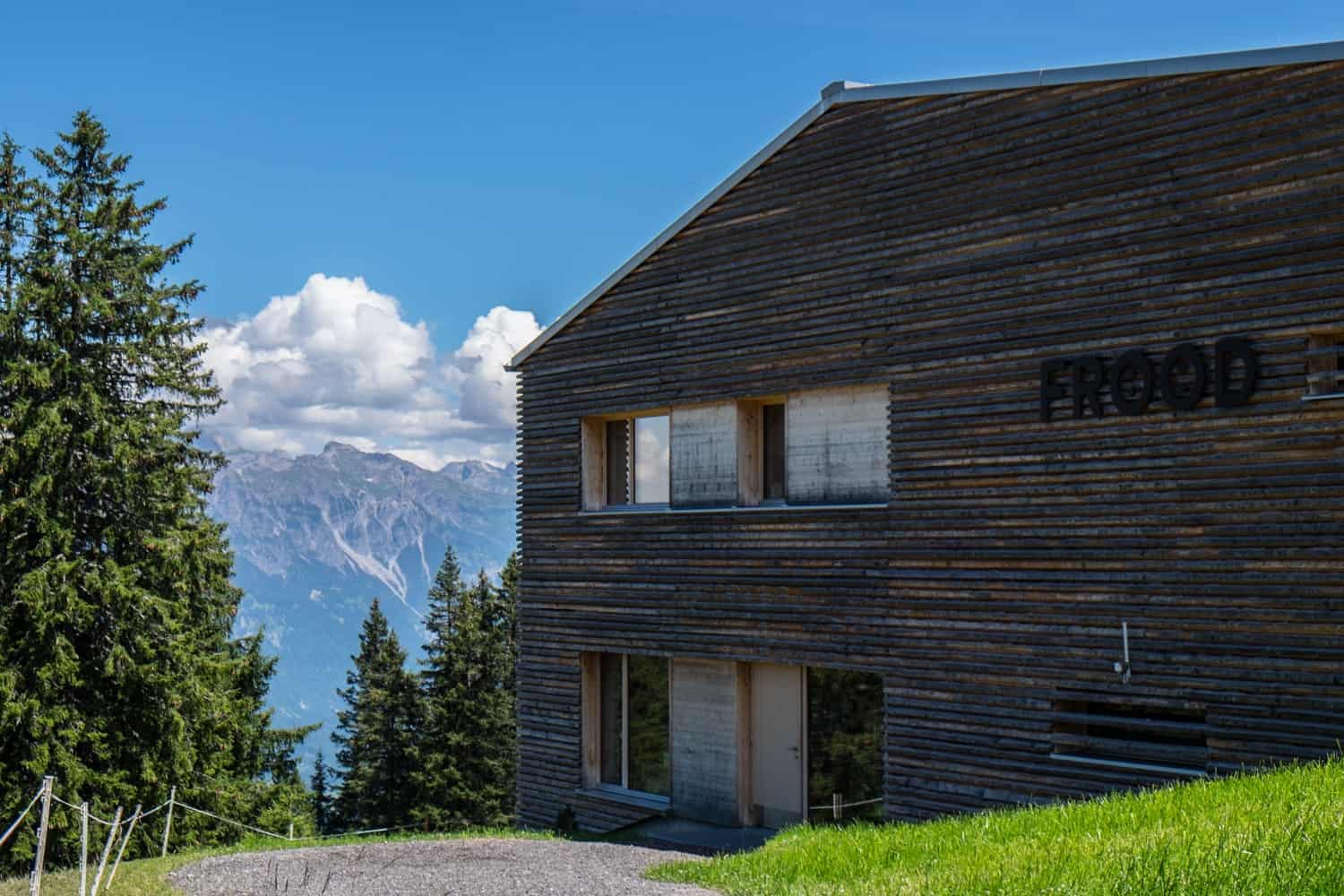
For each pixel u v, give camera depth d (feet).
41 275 89.92
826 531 58.23
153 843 90.79
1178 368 47.21
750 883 35.96
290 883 42.37
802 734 60.08
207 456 109.29
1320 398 43.65
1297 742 43.75
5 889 57.72
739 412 62.69
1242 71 45.98
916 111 55.72
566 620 70.08
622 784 68.23
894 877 30.76
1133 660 47.96
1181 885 23.38
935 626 54.03
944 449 54.03
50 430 85.92
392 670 175.63
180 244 100.22
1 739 84.28
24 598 84.28
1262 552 44.88
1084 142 50.21
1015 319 51.93
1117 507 48.62
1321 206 43.86
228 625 121.60
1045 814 37.24
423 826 163.12
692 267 64.59
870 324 56.85
